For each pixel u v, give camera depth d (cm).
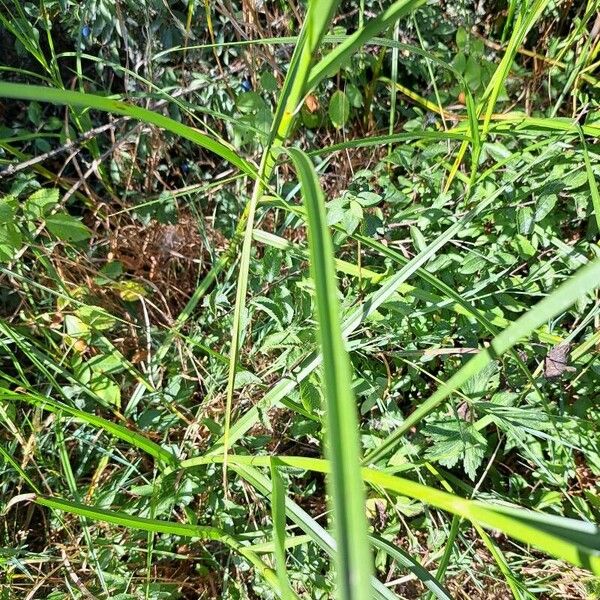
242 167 29
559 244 38
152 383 42
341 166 48
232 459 33
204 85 44
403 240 41
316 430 38
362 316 33
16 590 38
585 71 43
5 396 31
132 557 38
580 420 36
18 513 41
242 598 38
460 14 48
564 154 37
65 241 42
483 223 40
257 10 43
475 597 40
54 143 49
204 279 45
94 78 50
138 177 49
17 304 45
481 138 36
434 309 37
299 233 46
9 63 48
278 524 25
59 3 43
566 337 38
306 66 25
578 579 37
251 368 41
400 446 38
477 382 36
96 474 40
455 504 20
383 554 38
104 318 42
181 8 45
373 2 47
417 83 52
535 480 42
